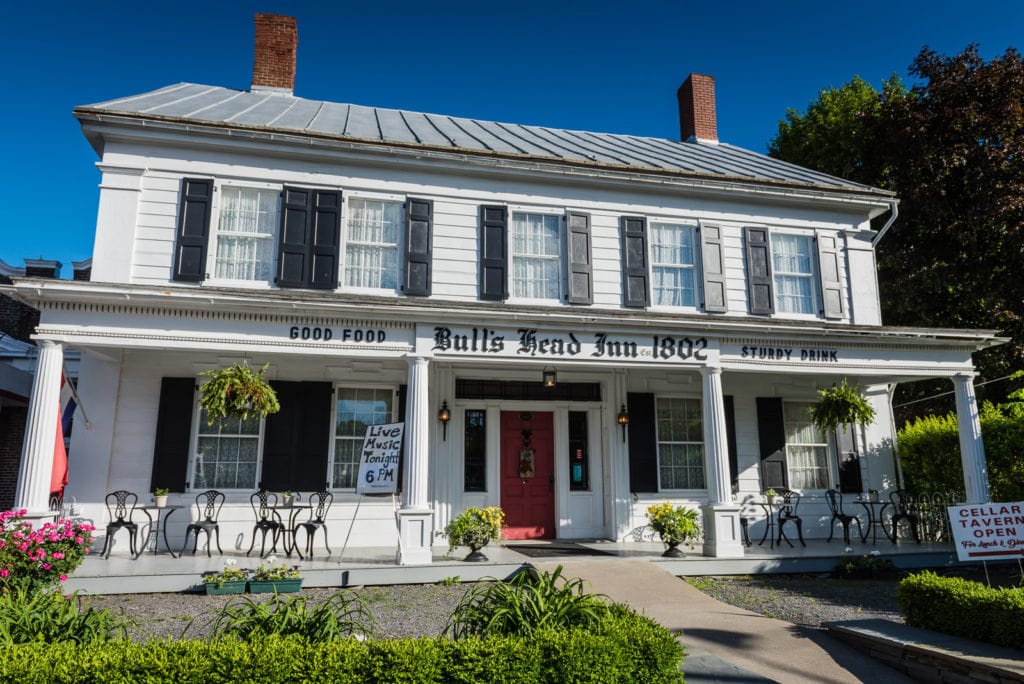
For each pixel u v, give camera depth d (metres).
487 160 12.12
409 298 10.68
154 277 10.77
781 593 9.27
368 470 10.02
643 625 4.65
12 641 4.24
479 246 12.09
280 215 11.24
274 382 11.69
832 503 12.89
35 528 8.44
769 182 13.29
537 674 4.08
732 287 13.08
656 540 12.72
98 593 8.45
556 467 12.99
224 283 10.90
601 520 13.01
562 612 4.76
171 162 11.14
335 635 4.55
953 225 18.66
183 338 9.59
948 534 12.77
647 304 12.47
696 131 17.77
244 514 11.28
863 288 13.81
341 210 11.51
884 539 13.21
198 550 10.90
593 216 12.73
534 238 12.48
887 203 13.91
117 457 10.95
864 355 12.15
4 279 19.67
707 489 12.12
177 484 11.03
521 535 12.72
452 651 4.11
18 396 14.83
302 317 10.01
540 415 13.22
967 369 12.48
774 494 12.69
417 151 11.84
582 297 12.23
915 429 15.15
